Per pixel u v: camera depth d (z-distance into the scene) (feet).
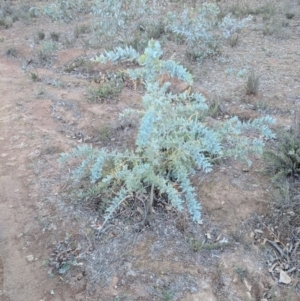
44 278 9.00
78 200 10.86
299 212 10.11
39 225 10.28
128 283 8.73
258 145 10.28
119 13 22.67
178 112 10.41
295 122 13.29
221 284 8.75
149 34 21.79
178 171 9.70
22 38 24.09
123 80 17.93
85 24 25.50
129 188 9.49
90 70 19.49
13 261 9.43
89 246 9.58
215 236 9.83
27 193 11.36
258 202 10.50
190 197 9.25
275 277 8.96
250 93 15.90
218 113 14.96
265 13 25.53
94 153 10.44
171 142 9.46
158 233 9.81
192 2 27.30
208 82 17.24
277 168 11.34
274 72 17.85
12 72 20.13
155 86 9.30
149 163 10.01
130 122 14.42
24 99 16.81
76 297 8.55
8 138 14.02
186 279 8.76
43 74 19.58
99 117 15.16
